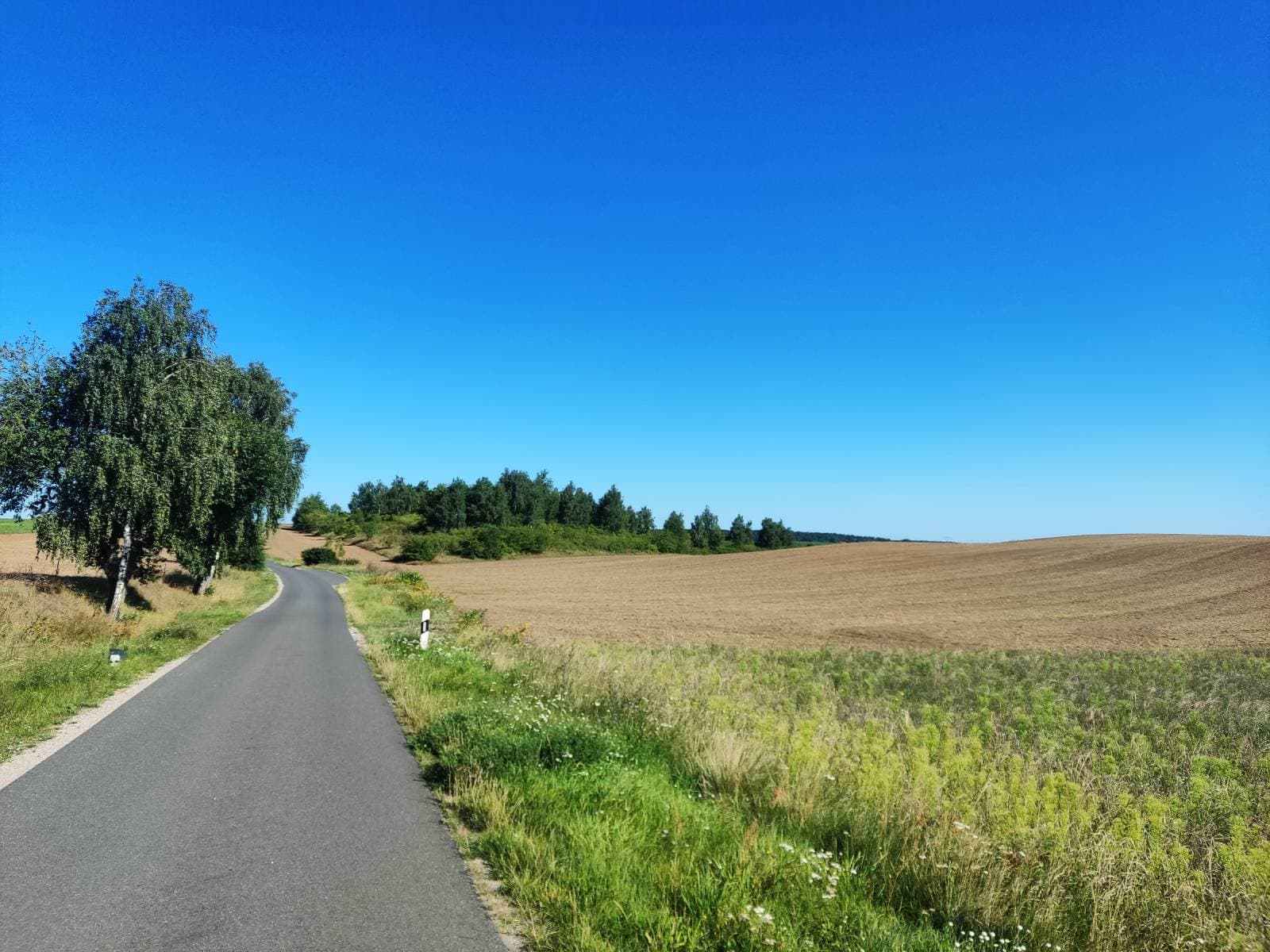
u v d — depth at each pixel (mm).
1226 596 41281
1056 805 6422
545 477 132000
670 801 5949
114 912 4102
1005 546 82500
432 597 38438
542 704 9656
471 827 5695
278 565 84562
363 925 4035
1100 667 19328
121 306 22812
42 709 9102
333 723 9375
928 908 4680
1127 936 4402
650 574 73562
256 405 38375
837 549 94438
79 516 22047
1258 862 5145
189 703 10344
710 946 3750
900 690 15812
